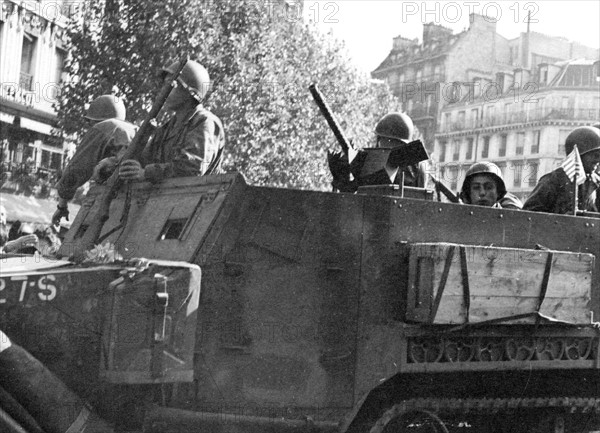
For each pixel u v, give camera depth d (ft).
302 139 80.12
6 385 18.30
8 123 97.30
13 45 97.71
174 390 19.98
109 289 18.80
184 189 22.07
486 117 147.13
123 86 73.10
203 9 71.82
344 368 21.16
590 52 184.14
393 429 23.24
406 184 26.89
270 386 20.54
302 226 20.93
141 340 18.75
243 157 72.59
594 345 24.62
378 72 199.93
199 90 24.67
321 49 86.38
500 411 24.36
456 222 22.58
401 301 21.79
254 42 73.67
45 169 98.37
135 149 23.66
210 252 20.07
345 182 25.94
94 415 19.06
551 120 147.64
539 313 22.85
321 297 21.01
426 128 152.56
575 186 25.68
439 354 22.24
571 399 24.88
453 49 181.78
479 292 21.90
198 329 19.88
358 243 21.39
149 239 21.67
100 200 24.53
